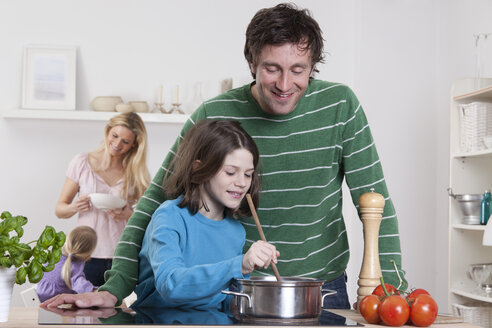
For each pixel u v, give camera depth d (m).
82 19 4.22
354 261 4.25
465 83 3.32
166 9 4.30
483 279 3.07
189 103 4.30
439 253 4.16
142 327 0.97
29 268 1.09
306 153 1.56
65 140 4.16
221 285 1.16
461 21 3.92
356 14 4.33
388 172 4.20
